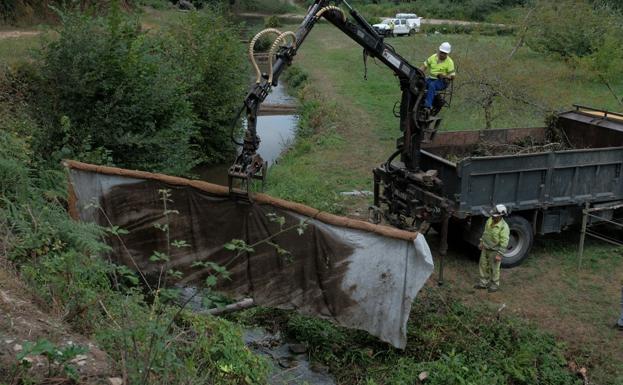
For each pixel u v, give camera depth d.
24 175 9.24
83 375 5.06
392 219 11.48
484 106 16.61
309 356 8.58
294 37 8.67
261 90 8.11
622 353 8.27
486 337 8.45
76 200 9.75
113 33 13.76
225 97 19.53
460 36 34.81
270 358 8.45
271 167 17.67
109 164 12.64
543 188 10.66
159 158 14.40
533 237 11.00
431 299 9.48
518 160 10.38
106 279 7.27
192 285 9.17
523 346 8.13
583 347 8.35
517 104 16.67
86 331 5.97
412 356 8.30
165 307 7.12
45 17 26.44
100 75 13.38
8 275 6.65
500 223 9.66
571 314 9.23
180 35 19.44
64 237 7.81
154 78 14.20
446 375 7.54
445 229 10.09
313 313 8.58
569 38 26.84
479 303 9.47
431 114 11.21
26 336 5.47
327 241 8.24
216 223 8.88
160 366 5.33
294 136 22.39
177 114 15.14
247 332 9.14
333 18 9.44
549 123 13.57
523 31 26.94
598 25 27.11
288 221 8.39
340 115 22.86
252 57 8.25
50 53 13.57
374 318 8.22
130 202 9.40
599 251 11.46
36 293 6.41
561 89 21.23
